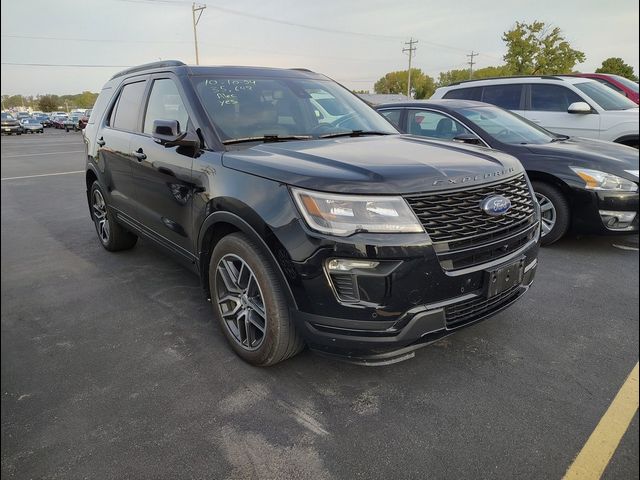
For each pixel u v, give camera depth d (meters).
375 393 2.49
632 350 2.90
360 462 2.03
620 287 3.86
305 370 2.71
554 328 3.18
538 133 5.56
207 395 2.49
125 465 2.02
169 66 3.59
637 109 7.55
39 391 2.53
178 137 2.86
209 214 2.74
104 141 4.38
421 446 2.11
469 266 2.30
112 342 3.05
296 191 2.24
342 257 2.12
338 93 3.88
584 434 2.18
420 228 2.14
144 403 2.43
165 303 3.63
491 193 2.40
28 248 5.12
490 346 2.95
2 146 22.70
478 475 1.95
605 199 4.50
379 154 2.58
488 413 2.33
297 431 2.21
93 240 5.43
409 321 2.17
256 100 3.31
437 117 5.77
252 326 2.68
